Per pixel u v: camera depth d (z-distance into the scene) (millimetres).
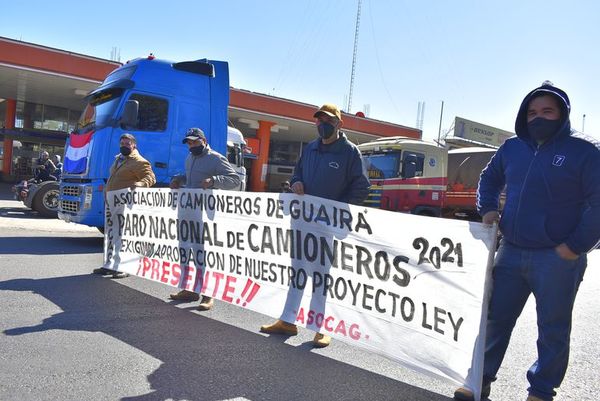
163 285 5781
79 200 8164
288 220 4258
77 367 3301
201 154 5312
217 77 9125
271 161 32344
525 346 4688
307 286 4086
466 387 3043
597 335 5270
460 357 3104
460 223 3197
